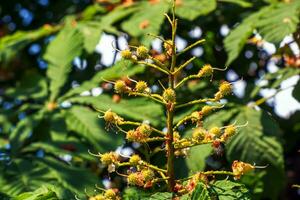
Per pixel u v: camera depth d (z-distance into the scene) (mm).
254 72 7254
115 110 5359
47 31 6645
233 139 5289
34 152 5797
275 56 5961
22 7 8719
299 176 7105
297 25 5668
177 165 4945
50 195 3932
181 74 6312
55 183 4801
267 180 5238
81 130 5441
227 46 5566
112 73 5617
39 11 8602
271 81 5988
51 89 6012
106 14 6559
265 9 5672
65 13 8148
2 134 6137
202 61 6824
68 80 6398
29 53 8195
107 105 5465
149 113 5285
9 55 6441
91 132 5398
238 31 5590
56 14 8219
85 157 5242
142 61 3783
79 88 5781
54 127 5555
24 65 8219
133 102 5410
